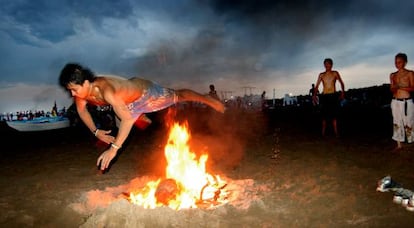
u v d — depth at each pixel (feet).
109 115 37.99
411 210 13.43
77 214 14.26
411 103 24.26
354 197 15.12
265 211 13.84
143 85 13.93
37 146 37.19
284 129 41.60
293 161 23.03
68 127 56.24
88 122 14.19
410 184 16.94
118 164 24.93
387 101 66.13
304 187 16.99
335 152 25.36
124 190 17.88
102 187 18.95
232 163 23.52
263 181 18.60
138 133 43.34
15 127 53.52
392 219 12.73
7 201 16.81
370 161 21.91
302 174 19.49
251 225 12.62
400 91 24.56
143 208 13.35
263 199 15.31
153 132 43.96
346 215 13.26
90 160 26.89
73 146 35.42
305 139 32.60
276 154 25.79
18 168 25.20
